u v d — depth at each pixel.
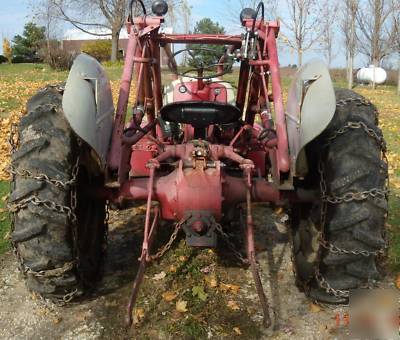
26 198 2.86
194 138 3.80
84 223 3.42
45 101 3.06
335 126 3.02
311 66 3.11
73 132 2.99
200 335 2.94
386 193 2.93
